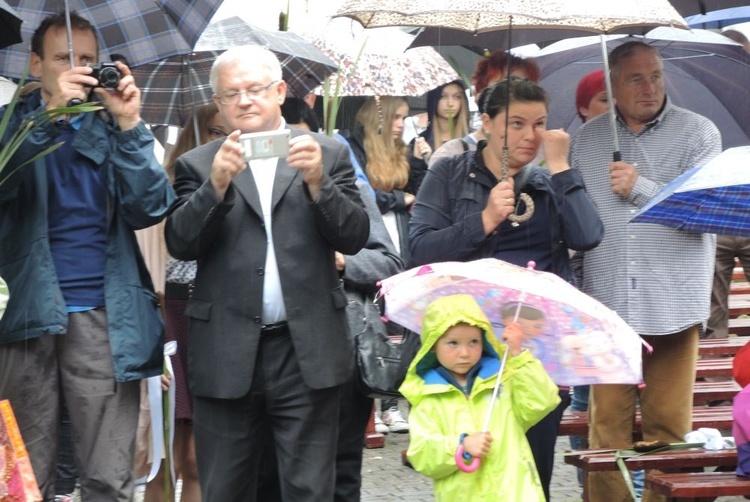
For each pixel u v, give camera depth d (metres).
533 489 6.18
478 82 9.03
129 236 6.21
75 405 6.14
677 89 9.96
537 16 6.38
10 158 5.91
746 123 9.89
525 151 6.77
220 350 6.04
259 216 6.06
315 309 6.07
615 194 7.67
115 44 7.15
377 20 7.58
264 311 6.08
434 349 6.33
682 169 7.72
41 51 6.25
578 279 7.84
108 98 6.07
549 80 10.70
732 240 11.09
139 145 6.08
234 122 6.11
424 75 11.19
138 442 7.62
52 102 6.03
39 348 6.09
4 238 6.08
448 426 6.20
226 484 6.16
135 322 6.14
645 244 7.59
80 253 6.15
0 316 5.78
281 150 5.77
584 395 9.41
